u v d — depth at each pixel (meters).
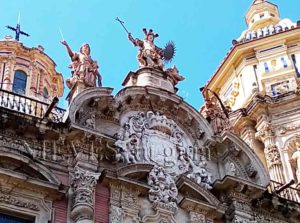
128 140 28.80
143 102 30.53
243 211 28.98
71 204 25.45
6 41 42.62
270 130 39.81
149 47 33.84
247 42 45.16
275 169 37.81
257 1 51.12
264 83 43.34
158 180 27.89
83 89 28.97
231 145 30.80
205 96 34.97
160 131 30.16
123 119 29.59
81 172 26.19
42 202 24.95
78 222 24.58
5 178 24.50
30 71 42.50
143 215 26.66
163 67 33.66
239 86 44.50
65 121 27.09
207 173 29.97
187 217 27.80
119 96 29.56
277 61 44.19
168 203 27.34
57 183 25.23
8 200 24.39
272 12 50.16
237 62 45.47
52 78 44.38
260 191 29.48
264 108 40.75
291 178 37.28
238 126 41.44
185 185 28.14
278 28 46.94
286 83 42.94
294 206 30.53
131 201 26.70
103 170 26.62
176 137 30.31
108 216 25.98
